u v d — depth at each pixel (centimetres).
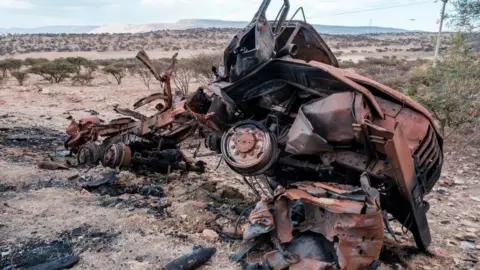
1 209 534
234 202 627
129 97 2116
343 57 5853
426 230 494
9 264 406
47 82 3088
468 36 1348
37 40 9638
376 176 438
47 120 1354
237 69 508
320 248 399
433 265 482
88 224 501
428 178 502
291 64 468
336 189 411
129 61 4344
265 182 561
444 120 1120
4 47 8356
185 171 771
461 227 598
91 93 2252
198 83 2502
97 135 771
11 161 770
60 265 405
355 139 436
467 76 1142
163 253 442
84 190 620
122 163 702
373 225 379
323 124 445
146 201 591
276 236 415
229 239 484
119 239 467
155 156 743
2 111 1491
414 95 1242
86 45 8994
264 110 535
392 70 3281
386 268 461
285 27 575
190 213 543
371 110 451
